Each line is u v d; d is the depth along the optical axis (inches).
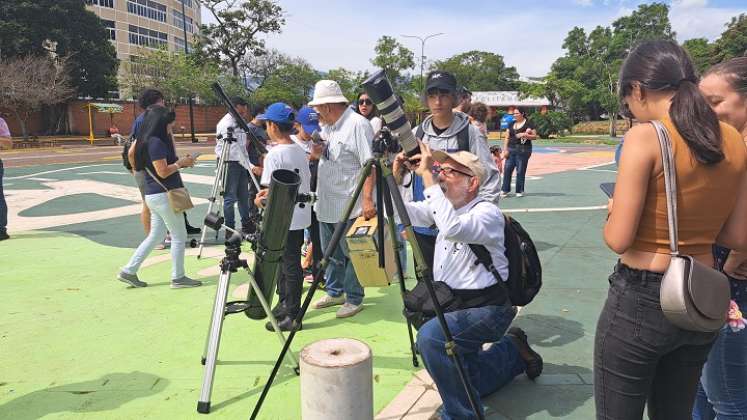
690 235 64.7
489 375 116.1
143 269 227.3
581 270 213.0
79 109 1734.7
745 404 81.7
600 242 258.4
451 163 102.2
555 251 242.1
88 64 1668.3
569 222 305.9
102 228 318.7
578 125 2007.9
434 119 147.2
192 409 117.0
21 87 1338.6
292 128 162.2
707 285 61.6
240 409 116.7
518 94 2095.2
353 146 159.9
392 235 112.2
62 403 120.1
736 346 79.7
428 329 101.4
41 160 836.6
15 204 409.7
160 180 189.2
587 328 156.6
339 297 180.7
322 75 2036.2
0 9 1499.8
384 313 173.6
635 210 63.7
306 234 227.9
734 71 77.4
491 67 2805.1
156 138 184.9
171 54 1610.5
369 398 94.5
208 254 254.4
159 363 139.7
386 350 145.3
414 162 104.2
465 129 143.3
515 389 123.0
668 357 70.1
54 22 1583.4
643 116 70.5
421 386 124.4
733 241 69.9
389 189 100.3
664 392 72.0
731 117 77.9
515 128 402.0
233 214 278.7
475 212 99.1
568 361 136.3
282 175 131.7
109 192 473.1
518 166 407.2
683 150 62.5
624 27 2869.1
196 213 364.2
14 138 1502.2
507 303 103.6
